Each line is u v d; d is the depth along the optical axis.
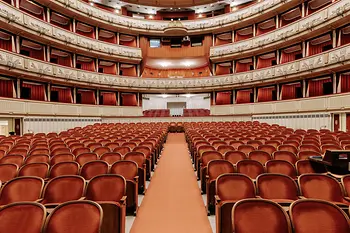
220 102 20.00
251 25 18.75
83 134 10.08
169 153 8.80
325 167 3.75
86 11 17.30
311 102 13.01
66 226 2.12
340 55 11.49
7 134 11.97
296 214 2.07
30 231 2.10
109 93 19.67
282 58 16.70
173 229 3.09
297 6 15.63
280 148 5.62
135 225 3.20
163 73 23.64
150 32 20.27
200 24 20.11
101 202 2.83
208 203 3.57
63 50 16.45
